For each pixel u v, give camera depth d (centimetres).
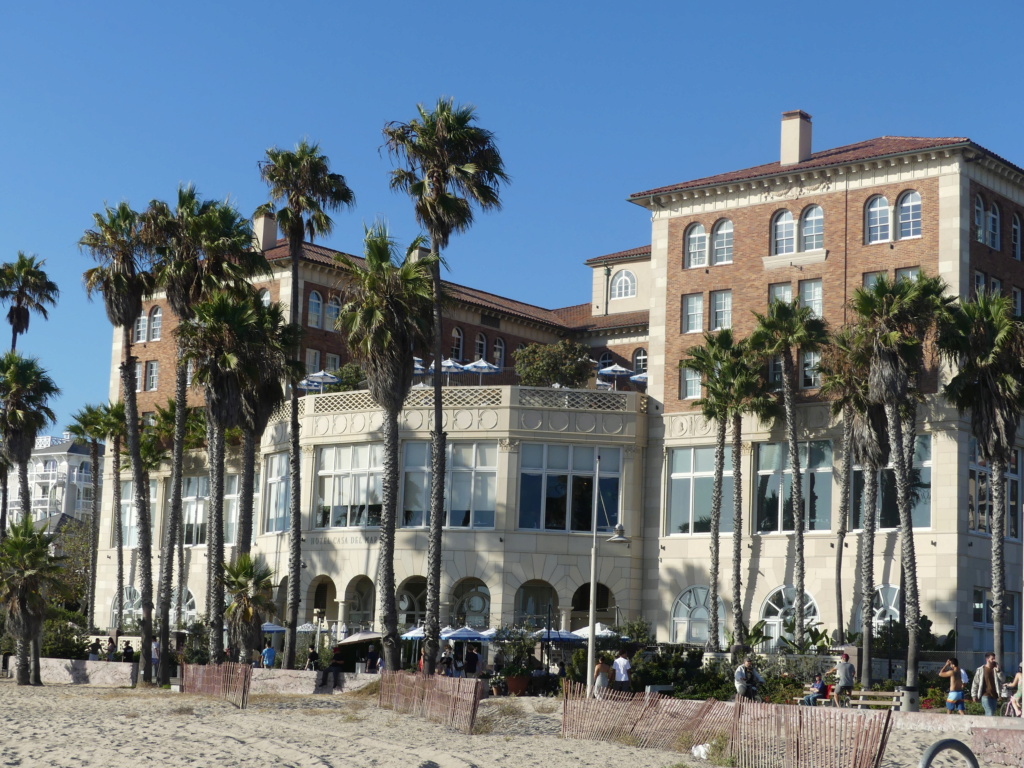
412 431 5409
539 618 5328
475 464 5366
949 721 3095
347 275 6812
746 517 5241
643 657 4491
